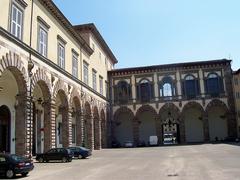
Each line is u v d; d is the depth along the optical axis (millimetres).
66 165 25062
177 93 60344
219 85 59312
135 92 62094
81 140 41562
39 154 28922
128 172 18469
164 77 61531
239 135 57062
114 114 62062
